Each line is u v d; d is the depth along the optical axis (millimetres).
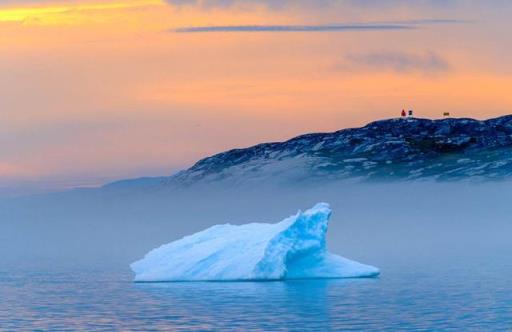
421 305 178125
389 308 171500
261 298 184875
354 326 150375
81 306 185375
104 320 162625
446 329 147625
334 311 166875
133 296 193500
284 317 159875
